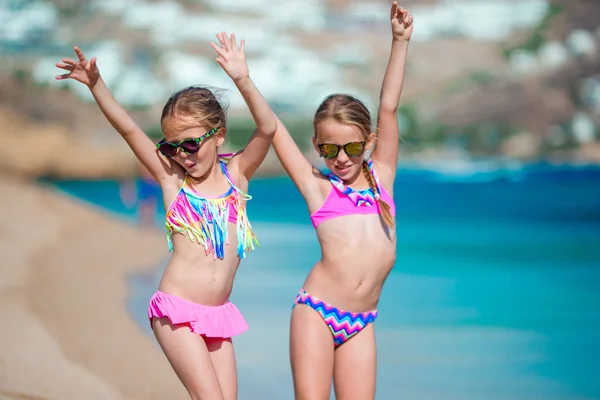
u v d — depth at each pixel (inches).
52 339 369.7
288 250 895.1
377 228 204.1
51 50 6033.5
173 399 293.6
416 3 7652.6
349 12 7608.3
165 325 188.1
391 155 215.8
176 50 6727.4
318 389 194.1
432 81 6756.9
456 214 1740.9
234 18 7244.1
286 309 503.5
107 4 6943.9
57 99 4293.8
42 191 1449.3
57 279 575.2
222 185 200.1
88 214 1193.4
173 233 195.8
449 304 565.0
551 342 438.9
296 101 6540.4
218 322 191.3
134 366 338.0
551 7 7381.9
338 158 201.3
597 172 4926.2
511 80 6658.5
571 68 6796.3
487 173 5049.2
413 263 839.7
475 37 7317.9
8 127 3929.6
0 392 270.8
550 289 649.6
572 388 344.2
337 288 198.2
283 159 208.8
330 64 6943.9
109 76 6358.3
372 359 199.8
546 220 1539.1
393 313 523.8
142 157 196.7
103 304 484.4
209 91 198.8
